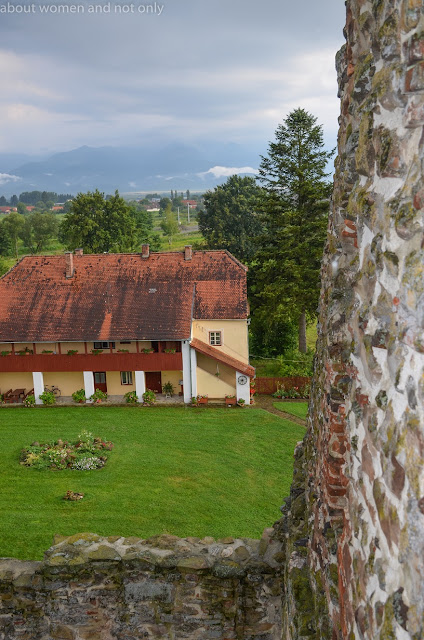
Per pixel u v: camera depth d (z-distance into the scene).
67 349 35.88
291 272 38.75
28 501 23.38
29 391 36.72
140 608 8.18
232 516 22.22
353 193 4.01
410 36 2.93
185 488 24.64
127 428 31.66
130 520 21.80
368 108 3.55
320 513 5.00
